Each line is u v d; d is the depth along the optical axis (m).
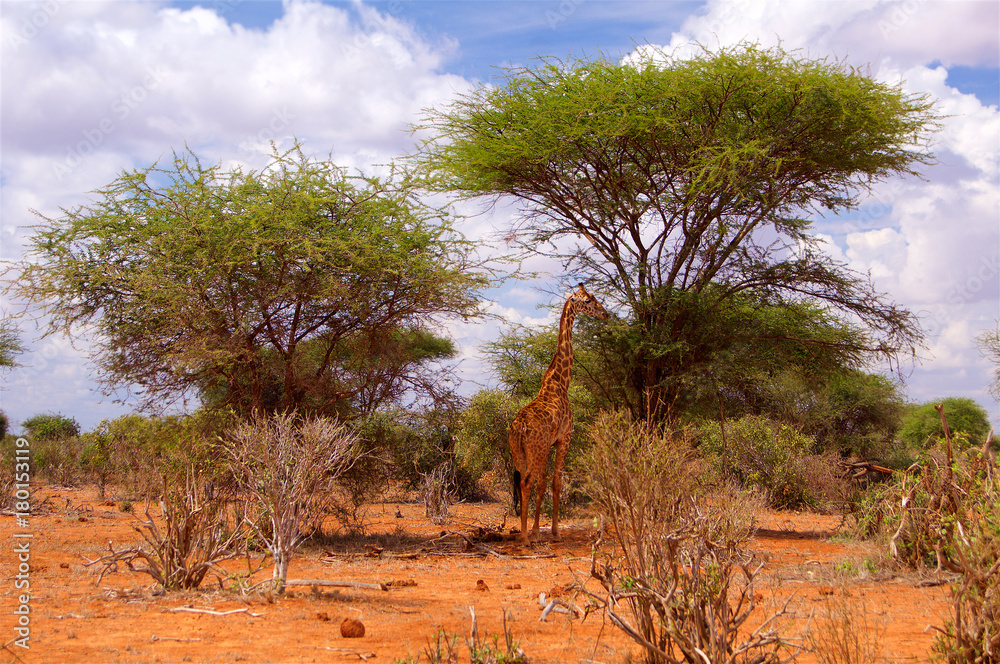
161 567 7.25
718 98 13.59
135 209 11.62
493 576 8.66
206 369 11.53
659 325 14.41
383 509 18.09
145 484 7.68
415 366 13.56
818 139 13.97
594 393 17.09
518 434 12.03
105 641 4.96
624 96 13.63
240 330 11.19
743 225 14.91
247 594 6.48
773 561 9.45
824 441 27.27
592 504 4.83
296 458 7.04
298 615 5.84
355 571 8.90
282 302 11.73
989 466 5.71
